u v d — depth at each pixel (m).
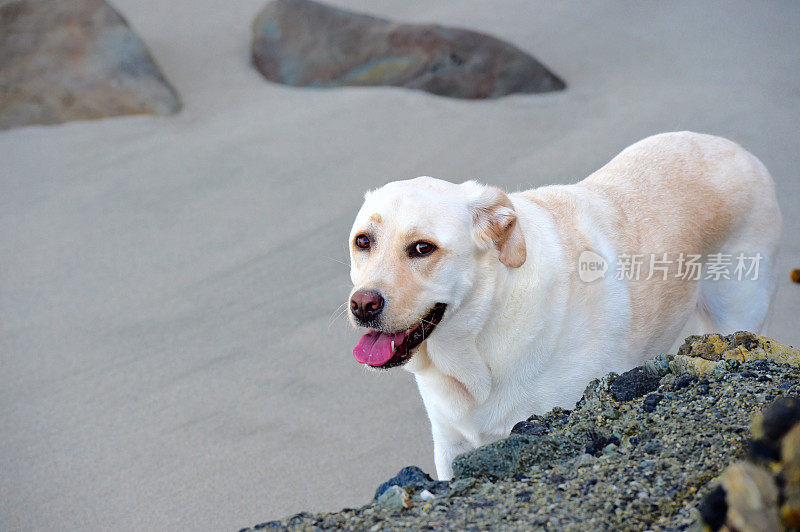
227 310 5.11
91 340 4.86
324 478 3.82
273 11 8.48
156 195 6.37
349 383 4.49
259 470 3.88
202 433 4.12
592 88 7.84
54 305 5.18
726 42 8.67
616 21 9.21
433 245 2.78
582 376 3.12
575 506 2.00
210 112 7.62
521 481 2.16
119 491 3.78
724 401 2.40
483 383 3.05
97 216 6.12
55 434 4.14
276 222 5.99
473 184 3.01
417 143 6.97
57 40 7.73
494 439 3.24
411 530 1.97
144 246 5.77
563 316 3.05
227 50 8.63
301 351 4.74
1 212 6.18
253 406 4.30
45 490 3.80
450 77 7.79
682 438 2.24
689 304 3.60
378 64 8.03
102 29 7.84
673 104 7.38
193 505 3.68
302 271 5.45
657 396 2.52
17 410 4.31
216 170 6.69
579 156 6.61
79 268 5.54
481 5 9.66
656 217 3.46
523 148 6.79
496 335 2.99
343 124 7.31
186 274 5.46
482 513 2.02
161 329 4.94
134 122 7.36
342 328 4.93
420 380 3.19
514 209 3.11
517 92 7.77
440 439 3.33
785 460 1.46
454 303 2.85
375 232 2.82
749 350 2.68
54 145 7.01
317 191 6.36
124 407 4.32
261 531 2.04
